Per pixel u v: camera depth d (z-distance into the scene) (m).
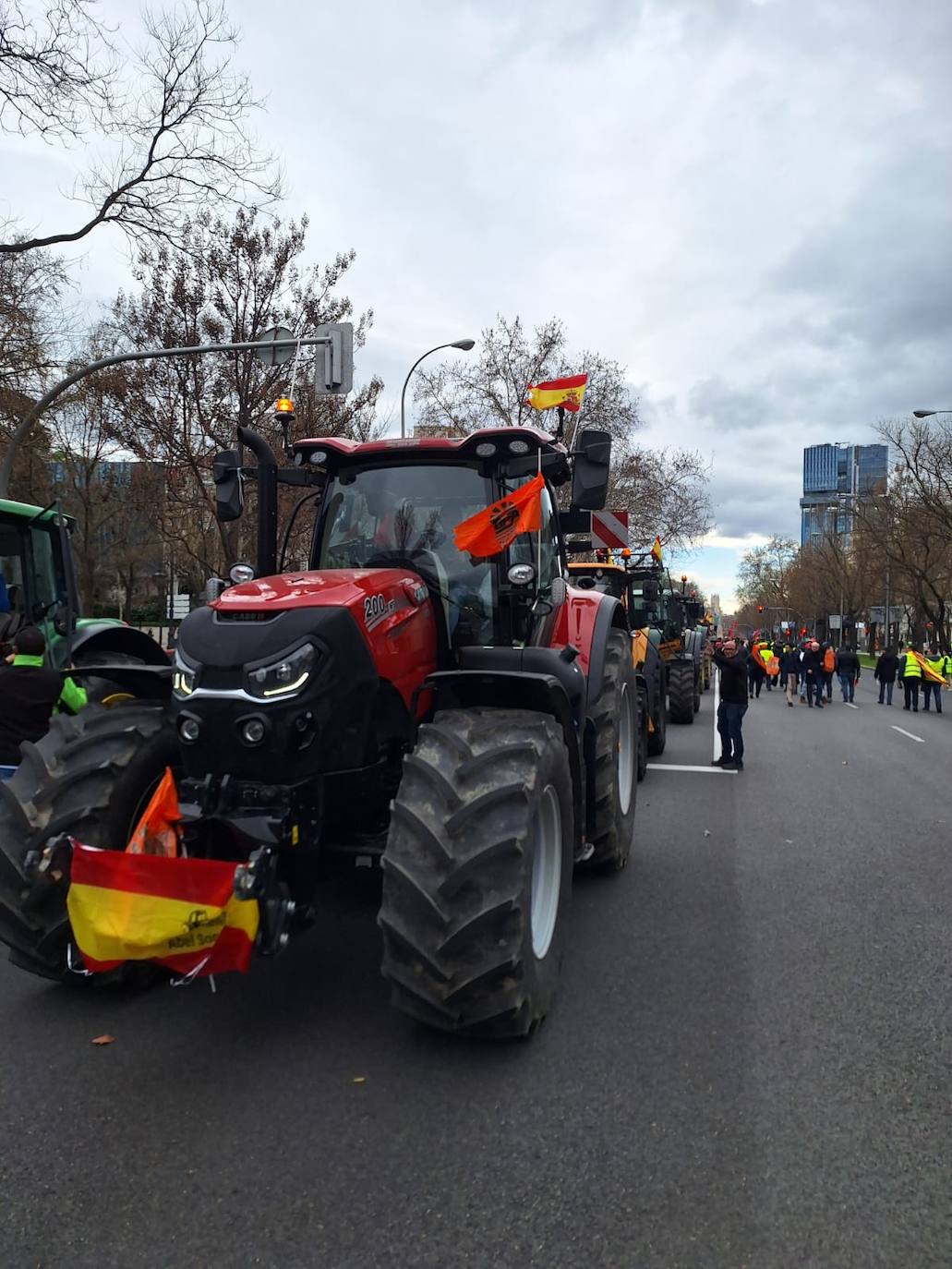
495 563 5.09
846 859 7.25
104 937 3.48
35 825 4.03
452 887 3.59
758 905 6.01
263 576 5.16
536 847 4.12
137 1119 3.33
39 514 7.53
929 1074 3.74
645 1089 3.58
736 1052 3.90
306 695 3.81
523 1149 3.16
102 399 21.64
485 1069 3.72
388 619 4.35
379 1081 3.62
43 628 7.42
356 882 6.27
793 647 25.64
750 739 15.72
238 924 3.50
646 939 5.33
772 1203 2.89
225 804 3.80
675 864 7.05
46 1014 4.23
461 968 3.59
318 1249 2.66
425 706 4.74
